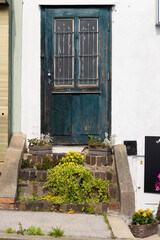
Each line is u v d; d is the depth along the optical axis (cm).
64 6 705
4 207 546
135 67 691
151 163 684
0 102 660
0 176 623
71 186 559
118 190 577
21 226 466
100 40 705
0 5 655
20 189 581
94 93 708
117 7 693
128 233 466
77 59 712
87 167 627
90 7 704
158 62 689
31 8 699
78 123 712
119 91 694
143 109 690
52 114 712
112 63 694
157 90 689
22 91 700
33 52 701
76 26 708
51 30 707
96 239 443
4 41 657
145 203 683
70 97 710
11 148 643
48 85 711
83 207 547
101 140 705
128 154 684
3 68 658
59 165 609
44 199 563
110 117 702
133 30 691
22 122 700
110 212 554
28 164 625
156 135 688
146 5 689
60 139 714
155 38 689
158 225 604
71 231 462
